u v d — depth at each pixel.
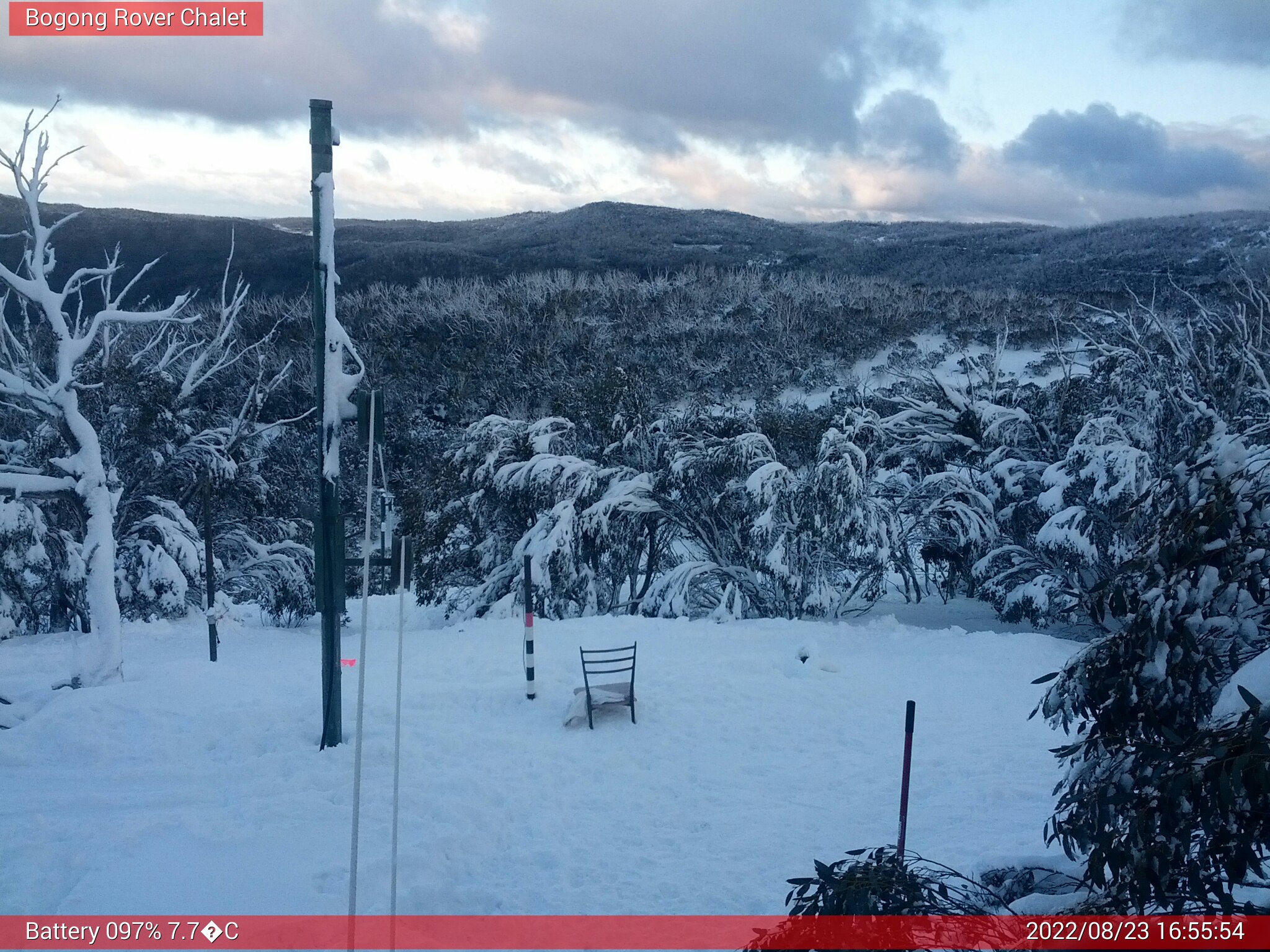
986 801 8.44
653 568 21.42
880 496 19.92
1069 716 4.82
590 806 8.31
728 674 12.44
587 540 19.80
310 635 19.52
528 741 9.86
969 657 13.55
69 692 10.63
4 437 24.28
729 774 9.18
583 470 19.88
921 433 21.36
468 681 12.09
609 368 22.33
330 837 6.93
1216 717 3.85
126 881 6.09
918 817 8.07
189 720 9.74
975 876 5.90
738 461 19.09
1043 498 17.16
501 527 21.52
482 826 7.55
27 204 14.21
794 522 18.05
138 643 17.88
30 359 15.29
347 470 28.28
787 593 18.34
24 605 21.31
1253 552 3.96
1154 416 18.41
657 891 6.64
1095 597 4.56
